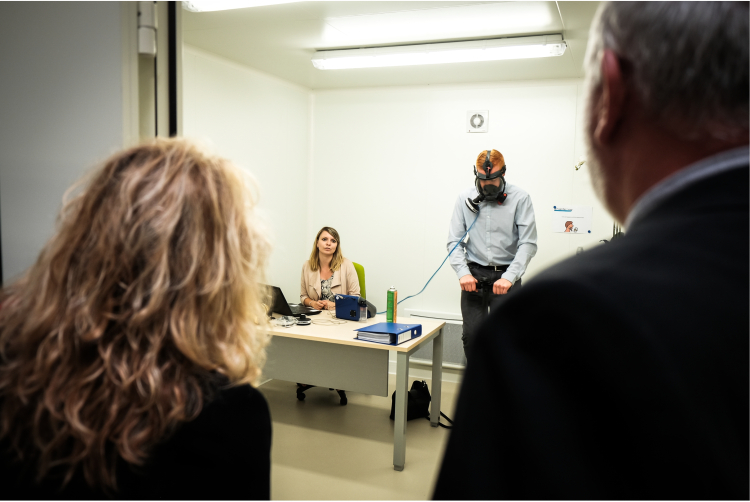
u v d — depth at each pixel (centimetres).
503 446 33
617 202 45
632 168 42
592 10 273
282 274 441
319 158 471
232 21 297
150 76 115
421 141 439
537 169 410
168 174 59
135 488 54
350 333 287
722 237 34
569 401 32
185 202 58
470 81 420
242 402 59
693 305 32
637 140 41
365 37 326
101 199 58
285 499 246
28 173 122
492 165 336
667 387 30
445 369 439
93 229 57
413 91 439
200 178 60
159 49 115
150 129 116
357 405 379
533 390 33
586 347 32
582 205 401
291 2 269
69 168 117
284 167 436
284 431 329
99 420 53
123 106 111
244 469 58
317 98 468
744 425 30
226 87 369
